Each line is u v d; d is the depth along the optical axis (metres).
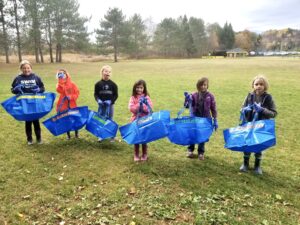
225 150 6.98
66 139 7.19
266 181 5.40
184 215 4.25
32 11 42.28
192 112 6.05
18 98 6.21
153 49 88.31
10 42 42.41
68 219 4.11
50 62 50.47
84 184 5.04
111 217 4.15
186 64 42.53
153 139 5.43
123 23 59.56
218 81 20.86
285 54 101.81
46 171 5.46
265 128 5.07
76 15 50.38
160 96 14.32
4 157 6.00
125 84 19.14
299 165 6.21
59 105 7.28
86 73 28.58
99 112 7.12
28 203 4.46
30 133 6.73
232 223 4.08
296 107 11.84
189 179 5.29
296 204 4.68
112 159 6.05
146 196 4.70
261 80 5.46
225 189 4.99
